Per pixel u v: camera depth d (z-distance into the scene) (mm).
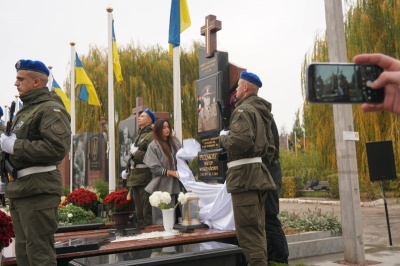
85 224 6844
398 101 1269
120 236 5629
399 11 12617
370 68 1302
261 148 4562
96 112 21875
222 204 5984
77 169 16469
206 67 8383
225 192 5988
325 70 1298
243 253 4773
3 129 6977
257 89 5027
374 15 13094
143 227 6484
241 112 4543
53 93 4145
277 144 5711
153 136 6762
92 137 15250
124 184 8328
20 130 3879
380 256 6543
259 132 4586
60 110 3957
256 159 4590
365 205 15625
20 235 3912
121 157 13055
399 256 6531
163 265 3906
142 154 7156
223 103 7844
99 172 14484
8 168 3771
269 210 5438
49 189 3779
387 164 7668
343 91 1288
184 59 23297
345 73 1297
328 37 6156
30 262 3717
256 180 4480
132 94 21672
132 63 22469
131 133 12266
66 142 3877
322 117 14969
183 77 23219
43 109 3906
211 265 4191
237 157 4586
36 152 3676
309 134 15602
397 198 17172
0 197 7934
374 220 11492
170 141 6773
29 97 4016
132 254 4160
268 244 5512
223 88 7891
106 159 14531
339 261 6160
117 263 3768
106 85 22141
